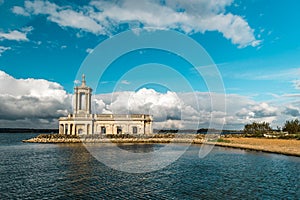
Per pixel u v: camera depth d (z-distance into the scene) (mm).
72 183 39594
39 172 47562
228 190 37156
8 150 86688
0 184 38875
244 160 66188
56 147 95438
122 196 33750
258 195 34969
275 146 94812
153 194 34844
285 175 47688
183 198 33312
